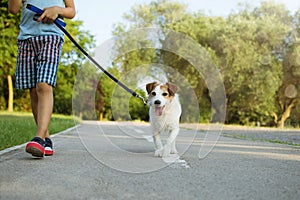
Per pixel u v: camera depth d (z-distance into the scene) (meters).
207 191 3.11
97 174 3.76
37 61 4.90
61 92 30.94
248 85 25.73
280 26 26.64
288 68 27.17
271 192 3.12
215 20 26.55
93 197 2.85
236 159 5.17
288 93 27.45
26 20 4.94
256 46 26.52
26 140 6.80
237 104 26.97
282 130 15.09
